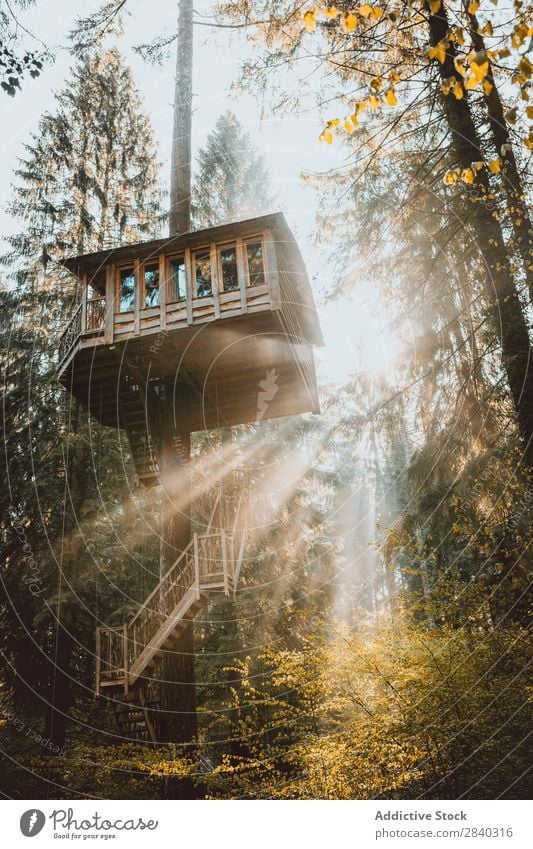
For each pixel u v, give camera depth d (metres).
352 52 12.05
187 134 14.84
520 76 4.88
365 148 12.50
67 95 19.88
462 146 10.64
